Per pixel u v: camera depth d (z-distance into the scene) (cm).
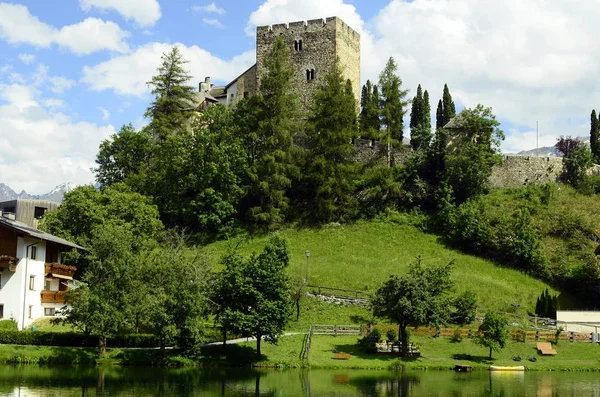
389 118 9169
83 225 7656
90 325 5122
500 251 7950
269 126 9031
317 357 5428
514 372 5241
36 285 6203
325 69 10412
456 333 5988
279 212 8956
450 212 8406
